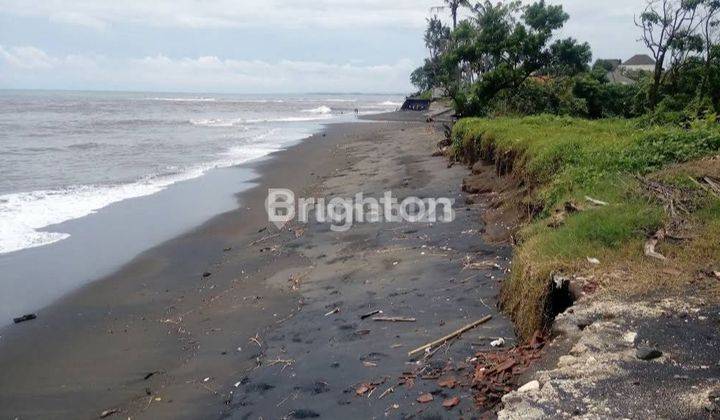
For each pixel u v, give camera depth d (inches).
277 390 214.2
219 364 246.4
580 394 147.3
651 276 209.2
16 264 387.5
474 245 351.6
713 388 142.9
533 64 1010.7
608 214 264.2
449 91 1042.1
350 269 342.3
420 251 354.6
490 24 1014.4
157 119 1845.5
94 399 226.5
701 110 707.4
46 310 315.6
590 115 1123.3
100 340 279.0
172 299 329.1
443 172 609.6
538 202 349.4
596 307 193.6
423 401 187.0
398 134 1171.3
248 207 549.3
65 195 595.2
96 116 1913.1
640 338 171.6
